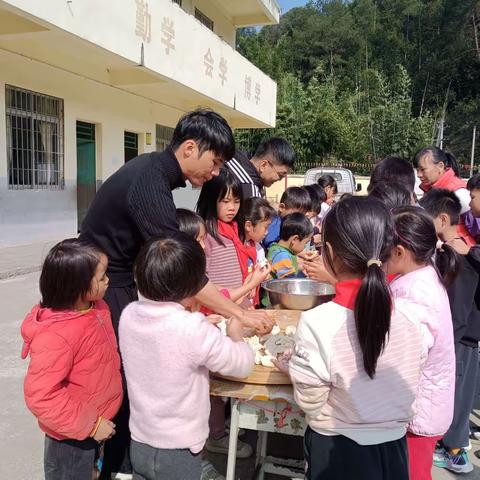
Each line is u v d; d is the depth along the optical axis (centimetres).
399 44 3125
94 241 188
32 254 670
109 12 634
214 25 1299
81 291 153
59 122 787
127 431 196
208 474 206
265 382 158
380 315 121
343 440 131
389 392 130
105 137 901
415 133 2261
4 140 682
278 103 2202
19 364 329
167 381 142
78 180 879
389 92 2422
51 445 160
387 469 130
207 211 245
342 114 2373
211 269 242
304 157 2206
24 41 652
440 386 167
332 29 3438
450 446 229
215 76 976
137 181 175
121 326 152
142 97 1000
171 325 142
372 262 126
